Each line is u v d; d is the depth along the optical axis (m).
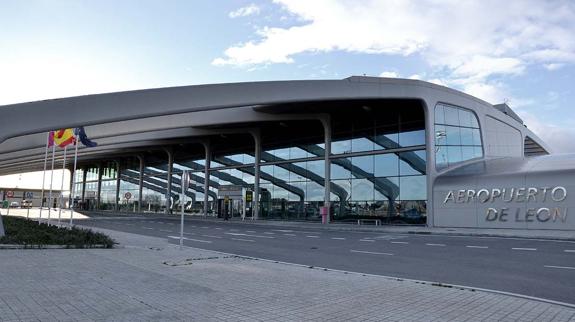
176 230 28.73
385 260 13.77
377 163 34.56
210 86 27.66
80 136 23.91
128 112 24.98
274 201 42.88
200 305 6.78
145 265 11.05
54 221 34.84
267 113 37.06
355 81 30.91
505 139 39.19
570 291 8.78
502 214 26.89
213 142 51.59
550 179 25.31
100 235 16.84
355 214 35.50
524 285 9.46
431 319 6.25
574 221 23.95
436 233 24.97
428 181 30.91
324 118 37.91
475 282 9.87
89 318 5.84
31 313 6.02
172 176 58.56
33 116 21.88
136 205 66.88
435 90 32.16
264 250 16.83
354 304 7.09
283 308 6.73
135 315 6.05
